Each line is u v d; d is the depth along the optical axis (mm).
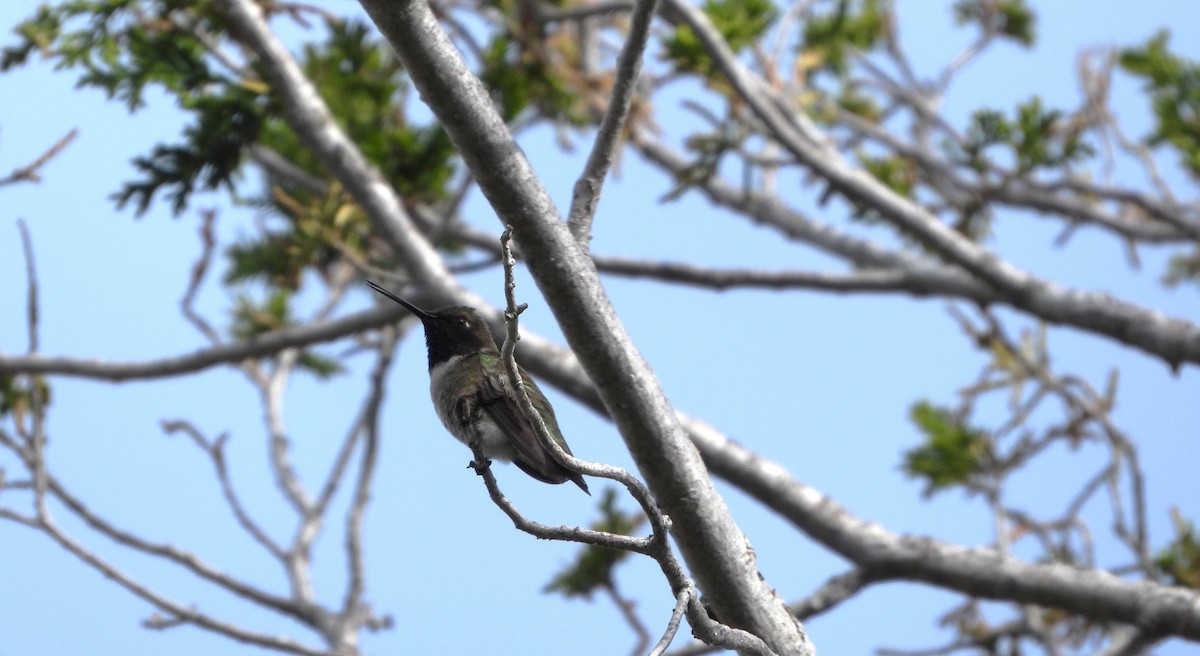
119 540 12180
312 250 12953
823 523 10352
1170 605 9508
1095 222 17422
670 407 6297
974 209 15070
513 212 6043
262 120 12188
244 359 12977
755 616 6363
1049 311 13195
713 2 14141
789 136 13461
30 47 11438
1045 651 12680
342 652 11398
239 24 11945
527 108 14672
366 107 13773
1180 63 16031
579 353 6199
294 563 13078
